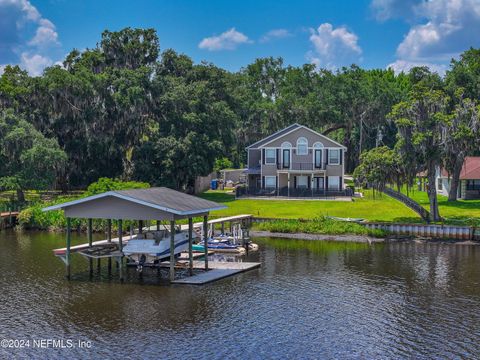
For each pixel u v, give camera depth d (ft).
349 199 206.69
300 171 217.97
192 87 225.76
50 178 192.85
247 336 73.41
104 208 100.63
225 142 238.07
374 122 298.76
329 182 221.05
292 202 201.87
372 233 155.43
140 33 246.27
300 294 93.66
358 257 127.34
